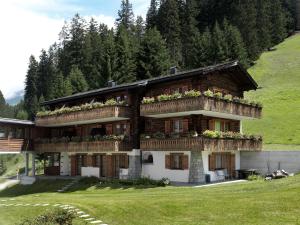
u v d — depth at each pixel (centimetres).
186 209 2014
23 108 12612
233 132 3669
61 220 1686
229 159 3772
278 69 8919
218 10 11688
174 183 3391
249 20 9881
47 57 11519
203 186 3034
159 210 2045
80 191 3597
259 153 3784
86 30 10612
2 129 4619
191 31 10056
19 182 4791
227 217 1834
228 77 3962
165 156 3616
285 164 3606
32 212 2338
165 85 3797
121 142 3812
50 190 3912
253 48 9512
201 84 3562
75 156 4606
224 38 8375
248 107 3834
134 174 3822
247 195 2186
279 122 5559
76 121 4266
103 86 7031
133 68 7112
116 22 11569
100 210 2161
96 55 9206
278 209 1845
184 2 11131
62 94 7500
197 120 3522
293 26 12962
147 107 3619
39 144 4775
